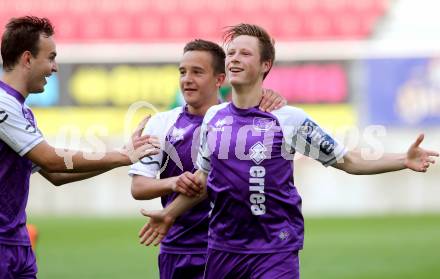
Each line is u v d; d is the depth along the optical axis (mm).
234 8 71438
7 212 15383
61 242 42031
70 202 59844
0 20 70312
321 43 63875
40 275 31062
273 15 70875
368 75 63312
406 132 62906
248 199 15609
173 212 16688
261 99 16141
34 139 15344
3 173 15328
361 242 41688
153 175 17859
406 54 63062
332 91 63500
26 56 15648
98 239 43156
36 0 71188
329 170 59844
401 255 36750
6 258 15250
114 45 64562
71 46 64062
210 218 16281
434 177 59844
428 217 54156
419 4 67625
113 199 59781
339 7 70188
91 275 30969
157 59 64375
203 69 17906
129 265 33781
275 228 15633
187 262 17953
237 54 15867
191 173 16625
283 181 15727
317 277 30844
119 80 64062
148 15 70750
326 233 45875
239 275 15852
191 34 70375
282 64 63969
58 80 63656
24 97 15773
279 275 15391
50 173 17469
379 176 59875
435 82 62656
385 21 68000
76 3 71125
